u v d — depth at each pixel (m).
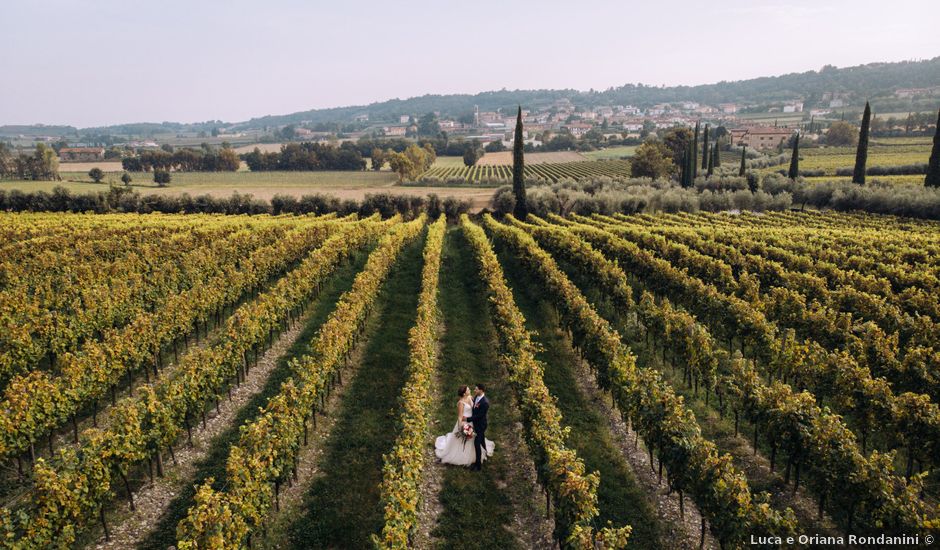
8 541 8.94
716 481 10.32
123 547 10.72
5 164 142.00
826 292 24.58
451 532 11.64
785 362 17.02
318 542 11.16
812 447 11.45
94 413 15.13
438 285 33.12
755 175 86.44
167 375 18.72
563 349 22.52
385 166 185.50
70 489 10.07
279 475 11.80
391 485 10.40
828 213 64.94
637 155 110.94
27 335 17.06
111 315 21.27
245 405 17.00
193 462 13.80
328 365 16.45
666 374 19.92
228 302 24.66
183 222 48.72
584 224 51.88
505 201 70.56
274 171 166.12
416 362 16.38
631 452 14.91
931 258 31.44
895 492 10.13
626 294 24.59
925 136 175.50
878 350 17.03
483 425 13.88
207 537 8.82
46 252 31.44
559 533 10.44
